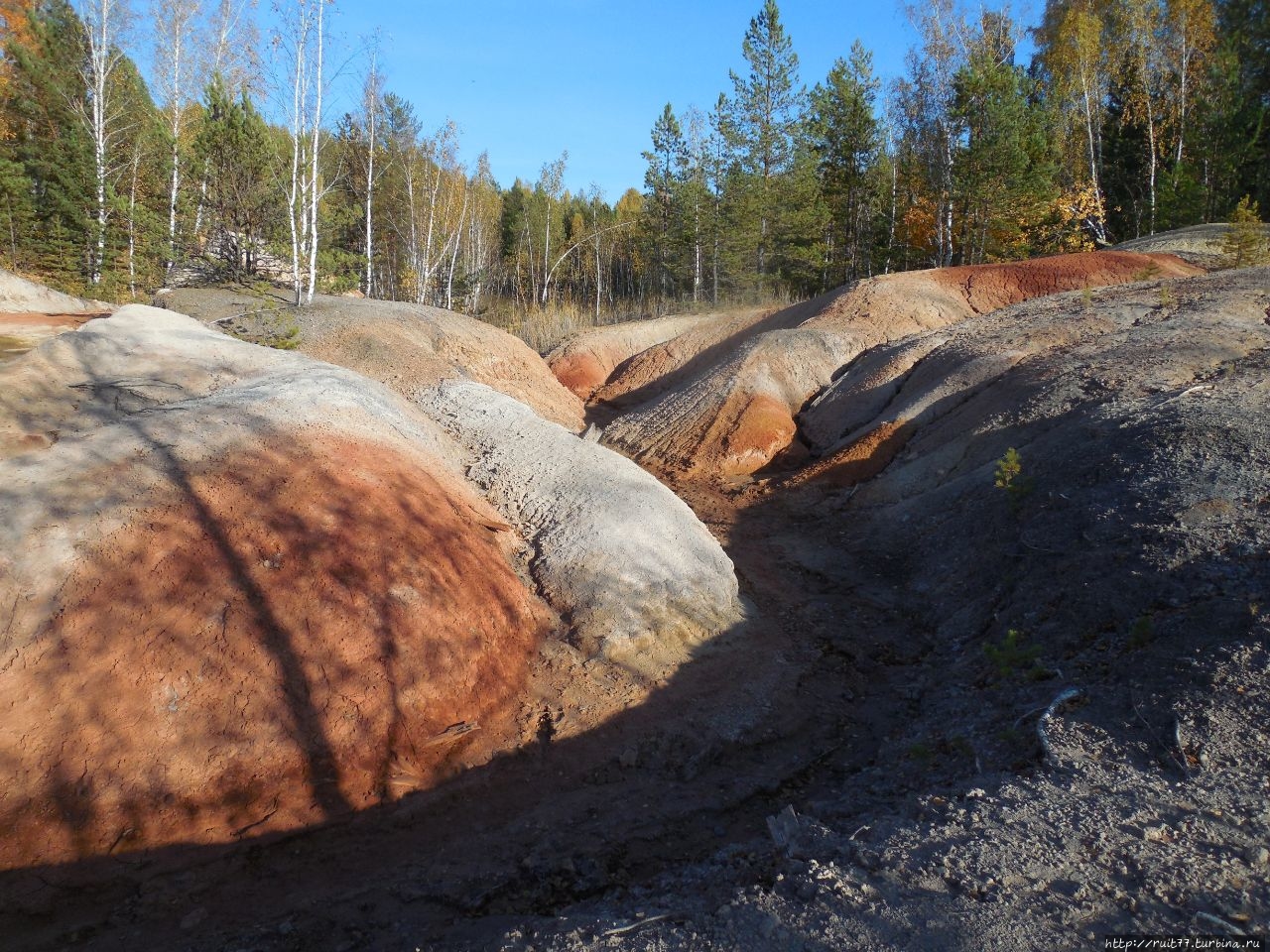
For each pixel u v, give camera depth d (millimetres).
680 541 9383
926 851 4129
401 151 36594
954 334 17641
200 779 5461
